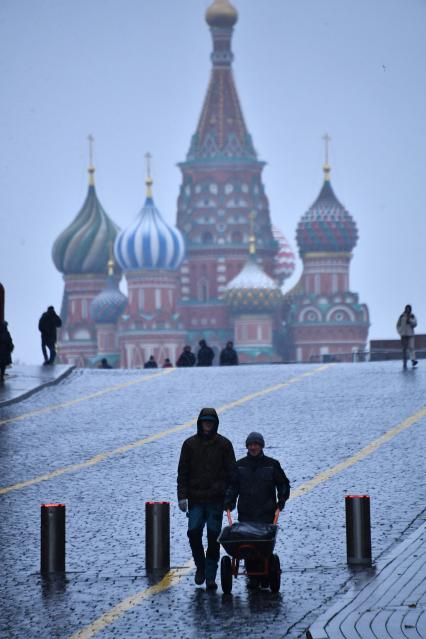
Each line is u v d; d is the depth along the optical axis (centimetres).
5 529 6200
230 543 4681
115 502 6756
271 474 4950
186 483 4947
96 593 4831
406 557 5059
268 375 12800
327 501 6531
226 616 4362
